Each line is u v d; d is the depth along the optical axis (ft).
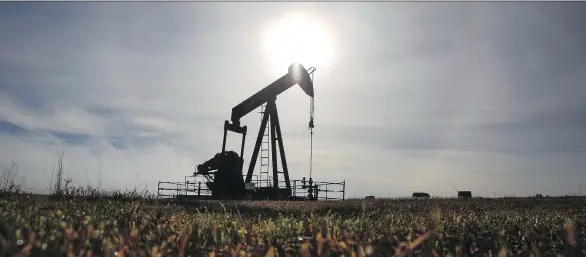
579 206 51.44
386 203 54.24
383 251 11.89
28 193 32.09
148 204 32.78
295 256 11.02
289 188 130.72
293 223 15.97
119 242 10.76
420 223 18.49
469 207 45.88
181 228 14.23
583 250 13.12
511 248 14.19
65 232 10.87
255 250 10.45
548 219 23.11
